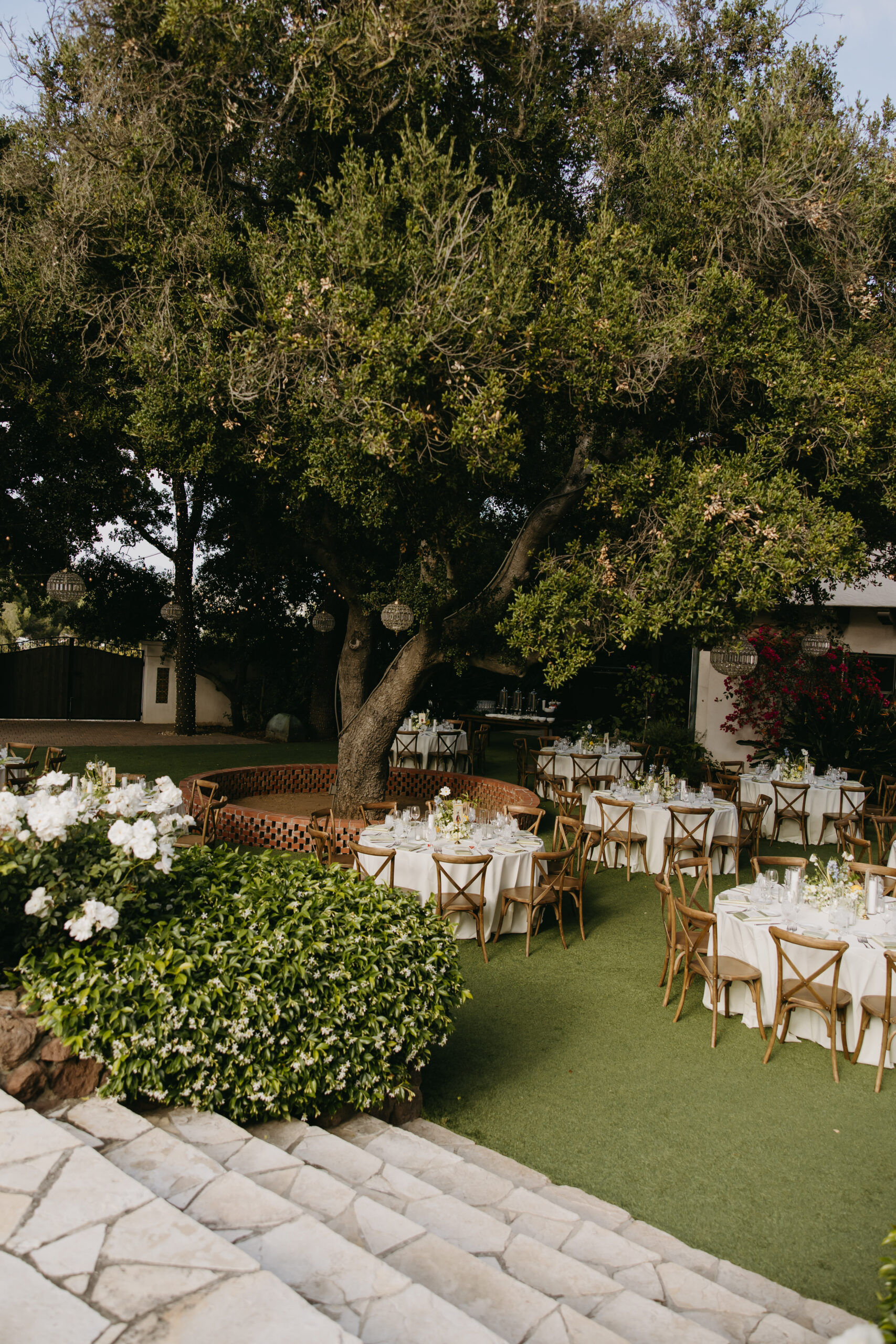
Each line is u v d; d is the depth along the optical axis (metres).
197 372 7.34
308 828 9.34
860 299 7.14
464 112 7.49
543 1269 2.94
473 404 6.25
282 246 7.05
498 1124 4.61
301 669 22.38
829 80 7.84
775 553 6.39
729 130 7.39
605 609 7.46
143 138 7.16
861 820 11.41
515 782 15.29
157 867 3.98
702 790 10.38
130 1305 2.11
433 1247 2.82
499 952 7.24
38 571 15.07
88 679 23.42
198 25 6.54
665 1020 6.04
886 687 15.79
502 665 9.78
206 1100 3.60
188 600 20.11
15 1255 2.29
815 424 6.95
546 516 9.08
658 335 6.75
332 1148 3.62
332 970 3.98
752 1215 3.89
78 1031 3.39
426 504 8.00
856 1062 5.47
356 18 6.51
